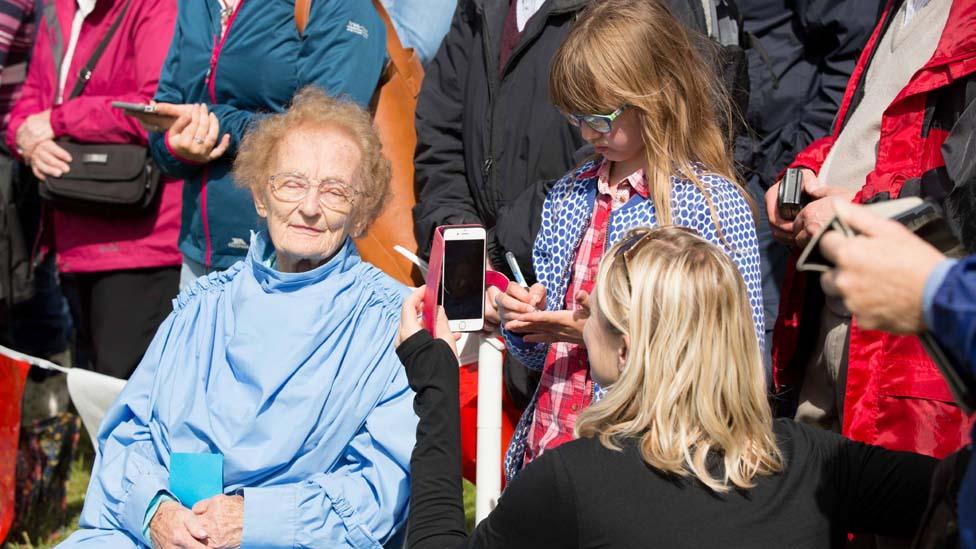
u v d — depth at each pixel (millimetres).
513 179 3518
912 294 1435
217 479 2729
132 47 4457
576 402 2652
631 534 1809
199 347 2914
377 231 3854
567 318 2490
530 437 2754
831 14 3695
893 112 2703
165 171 3959
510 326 2568
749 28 3914
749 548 1797
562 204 2781
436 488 2023
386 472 2732
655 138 2553
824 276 1552
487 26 3670
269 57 3889
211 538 2637
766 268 3529
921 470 1880
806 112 3752
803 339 2982
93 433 3844
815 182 2879
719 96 3189
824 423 2939
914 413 2506
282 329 2816
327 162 2895
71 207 4414
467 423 3264
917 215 1600
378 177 3021
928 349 1476
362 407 2795
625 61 2504
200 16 4000
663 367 1870
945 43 2598
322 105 3014
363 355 2836
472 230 2375
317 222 2891
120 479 2820
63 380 4543
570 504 1845
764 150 3719
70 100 4453
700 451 1843
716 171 2670
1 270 4734
